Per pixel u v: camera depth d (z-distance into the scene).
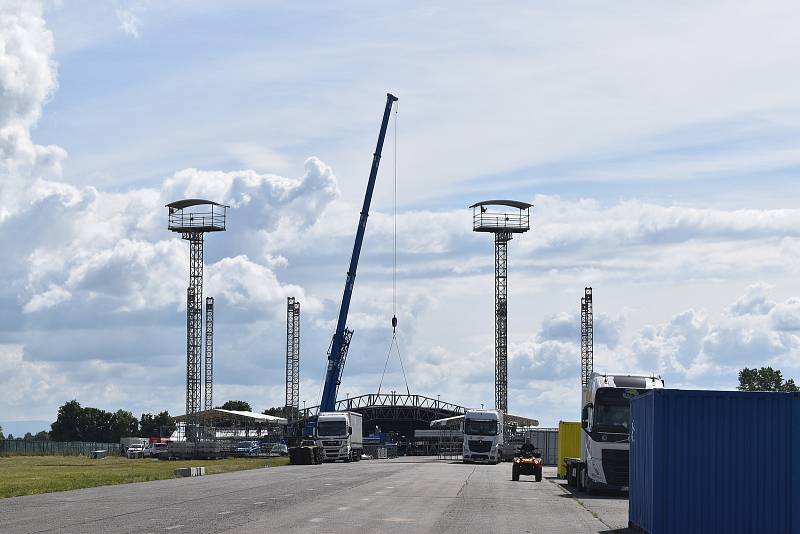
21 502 36.72
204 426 162.12
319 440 99.31
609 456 46.62
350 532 25.66
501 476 66.06
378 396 171.25
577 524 30.25
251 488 46.53
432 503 37.16
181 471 62.75
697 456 25.20
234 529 26.08
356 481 54.25
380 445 148.12
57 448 156.62
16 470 80.69
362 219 143.62
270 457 133.75
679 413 25.28
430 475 64.50
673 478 25.19
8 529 25.97
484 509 34.84
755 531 25.02
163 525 27.09
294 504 35.47
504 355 176.00
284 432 161.75
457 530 26.89
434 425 144.00
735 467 25.20
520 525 29.09
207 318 183.12
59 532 25.12
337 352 140.12
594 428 47.16
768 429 25.23
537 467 59.69
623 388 47.59
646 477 26.55
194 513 31.30
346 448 99.50
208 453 128.88
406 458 139.00
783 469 25.11
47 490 45.47
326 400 139.38
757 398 25.31
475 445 98.62
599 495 47.47
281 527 26.77
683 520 25.08
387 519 29.75
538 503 39.34
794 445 25.17
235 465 90.19
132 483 52.75
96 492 43.44
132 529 25.94
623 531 28.39
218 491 43.91
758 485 25.11
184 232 174.25
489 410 101.94
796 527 24.94
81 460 121.38
